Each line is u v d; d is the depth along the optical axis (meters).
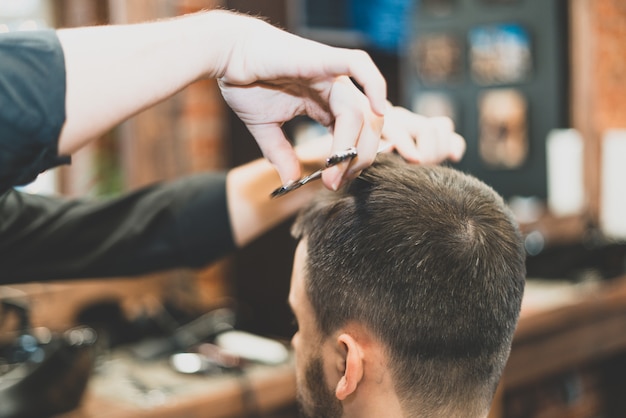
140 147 2.53
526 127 4.44
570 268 3.44
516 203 4.12
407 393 0.93
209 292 2.65
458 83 4.63
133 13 2.48
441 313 0.90
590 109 4.36
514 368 2.77
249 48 0.77
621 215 4.29
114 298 2.42
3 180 0.65
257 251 2.66
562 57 4.38
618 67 4.62
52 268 1.23
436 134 1.04
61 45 0.67
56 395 1.65
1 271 1.20
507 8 4.45
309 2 2.85
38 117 0.63
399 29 3.34
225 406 1.91
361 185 0.96
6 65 0.63
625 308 3.30
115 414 1.71
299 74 0.77
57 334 1.93
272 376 2.02
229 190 1.31
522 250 0.98
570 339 3.03
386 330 0.91
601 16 4.42
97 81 0.67
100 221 1.27
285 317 2.61
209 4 2.61
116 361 2.18
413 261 0.90
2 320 2.16
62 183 2.46
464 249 0.91
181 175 2.61
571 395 3.90
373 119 0.81
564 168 4.16
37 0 2.38
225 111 2.70
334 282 0.93
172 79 0.72
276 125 0.86
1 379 1.64
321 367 0.97
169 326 2.37
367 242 0.91
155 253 1.30
